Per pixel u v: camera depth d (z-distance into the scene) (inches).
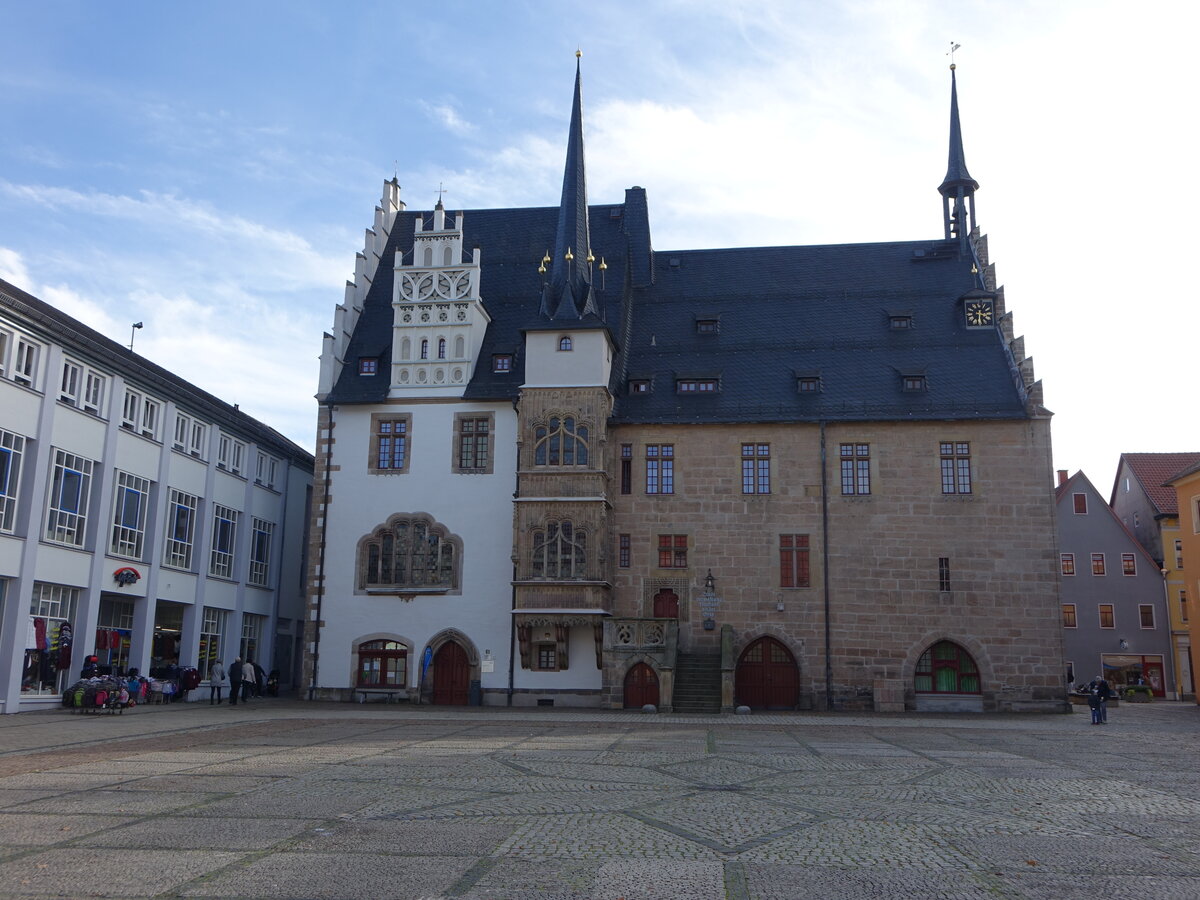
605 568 1584.6
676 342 1797.5
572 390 1601.9
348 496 1670.8
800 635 1568.7
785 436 1626.5
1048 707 1515.7
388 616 1628.9
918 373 1658.5
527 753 837.2
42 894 366.0
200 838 464.1
